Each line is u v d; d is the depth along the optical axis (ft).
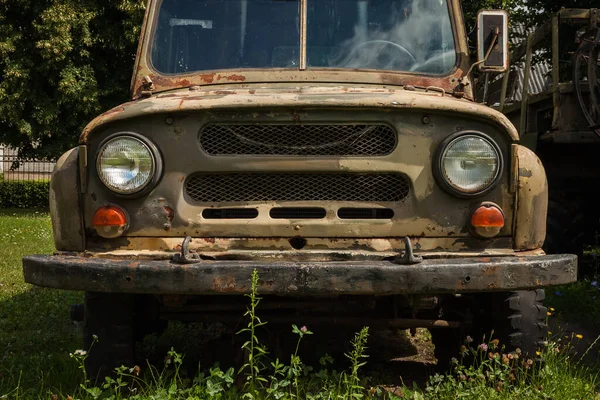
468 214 11.25
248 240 11.15
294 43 13.96
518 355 11.84
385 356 15.61
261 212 11.21
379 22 14.17
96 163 11.11
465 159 11.12
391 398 10.97
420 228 11.21
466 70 13.83
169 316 12.30
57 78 61.82
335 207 11.22
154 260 10.89
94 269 10.50
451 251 11.24
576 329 17.58
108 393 10.94
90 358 11.73
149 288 10.37
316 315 12.64
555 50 20.80
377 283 10.32
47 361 14.11
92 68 62.69
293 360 10.89
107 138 11.08
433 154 11.23
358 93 11.45
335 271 10.31
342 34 14.05
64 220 11.34
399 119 11.21
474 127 11.25
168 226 11.16
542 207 11.46
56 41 58.95
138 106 11.22
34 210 66.39
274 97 11.12
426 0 14.33
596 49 19.52
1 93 59.98
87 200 11.28
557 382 11.70
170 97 11.74
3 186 69.97
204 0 14.44
